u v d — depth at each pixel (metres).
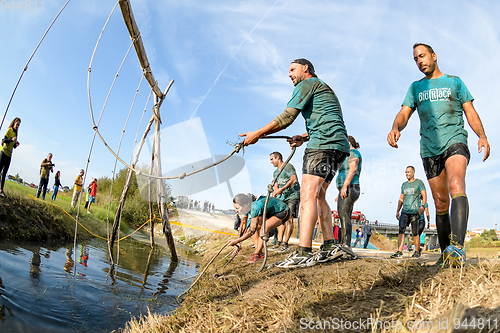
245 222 4.67
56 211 7.99
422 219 4.97
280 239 5.93
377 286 2.12
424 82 2.91
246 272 3.76
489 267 1.95
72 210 9.64
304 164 3.03
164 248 9.11
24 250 4.79
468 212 2.37
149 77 5.47
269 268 3.49
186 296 3.41
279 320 1.78
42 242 6.17
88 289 3.19
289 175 5.48
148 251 7.93
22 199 7.02
